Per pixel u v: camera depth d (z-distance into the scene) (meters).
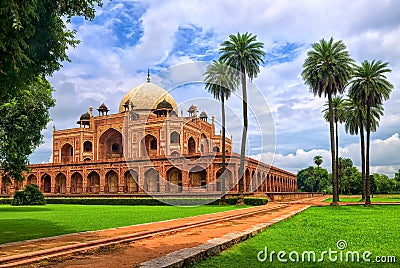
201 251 5.86
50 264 5.66
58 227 10.67
